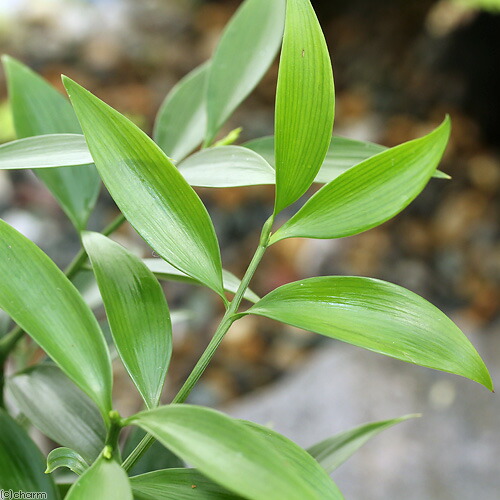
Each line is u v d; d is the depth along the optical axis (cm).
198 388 155
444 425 99
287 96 31
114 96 214
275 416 107
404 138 200
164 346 32
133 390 140
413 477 92
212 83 40
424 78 203
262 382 159
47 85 41
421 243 184
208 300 169
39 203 167
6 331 42
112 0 240
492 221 188
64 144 33
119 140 31
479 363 31
